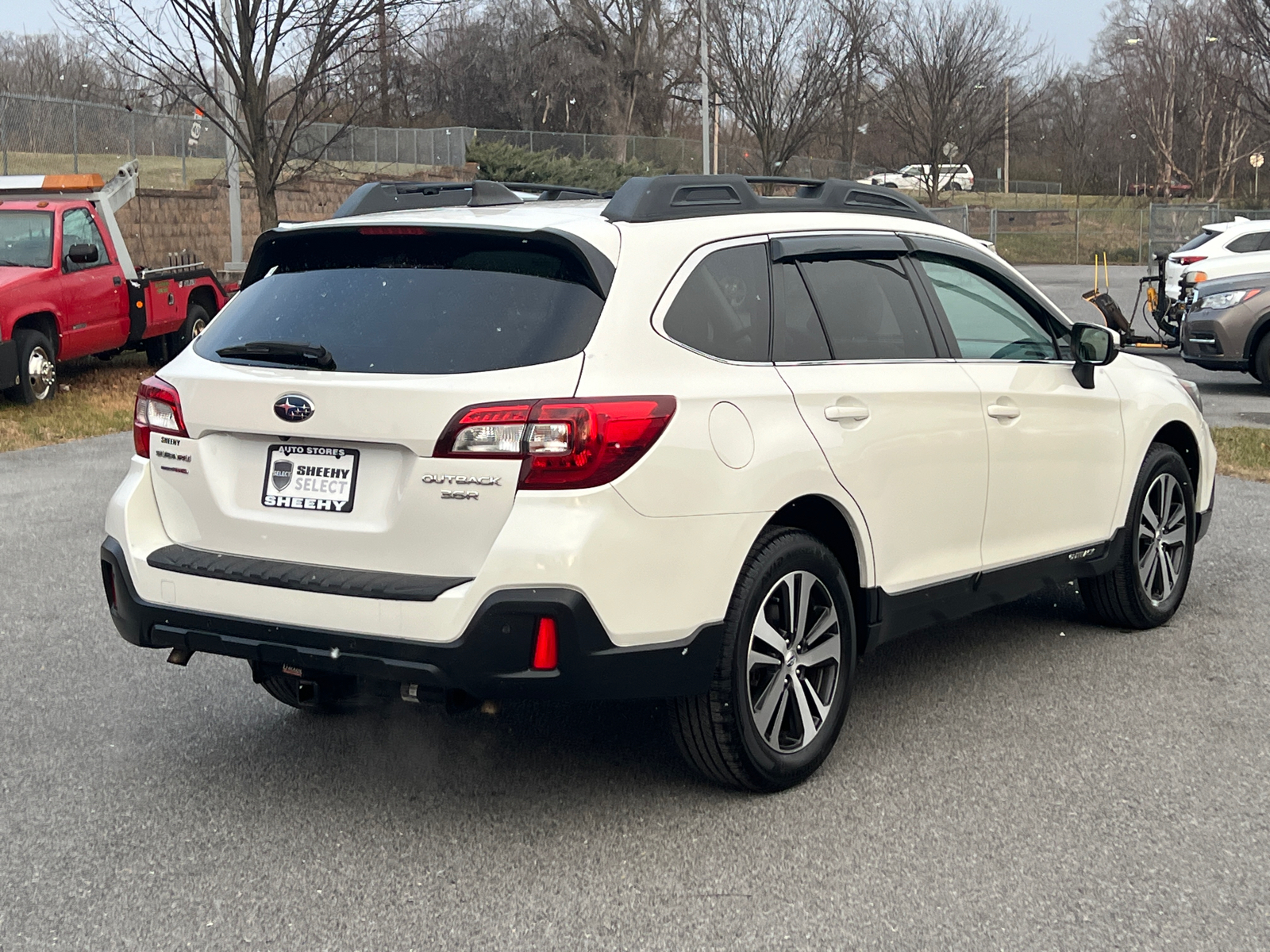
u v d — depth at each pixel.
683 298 3.96
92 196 16.08
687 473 3.74
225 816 4.00
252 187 30.06
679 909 3.39
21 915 3.37
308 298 4.01
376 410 3.65
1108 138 77.25
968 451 4.78
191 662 5.62
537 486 3.54
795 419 4.12
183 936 3.26
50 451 11.93
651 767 4.40
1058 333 5.61
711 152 43.28
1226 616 6.27
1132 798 4.11
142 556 4.04
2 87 42.41
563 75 56.12
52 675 5.41
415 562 3.65
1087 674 5.40
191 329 18.03
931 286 4.91
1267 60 38.19
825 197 4.72
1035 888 3.50
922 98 52.09
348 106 25.50
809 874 3.59
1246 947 3.19
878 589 4.45
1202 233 20.77
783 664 4.11
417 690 3.69
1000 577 5.05
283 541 3.84
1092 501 5.55
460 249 3.93
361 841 3.82
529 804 4.09
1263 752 4.51
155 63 19.66
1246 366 15.84
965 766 4.38
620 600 3.61
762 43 41.78
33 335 14.29
